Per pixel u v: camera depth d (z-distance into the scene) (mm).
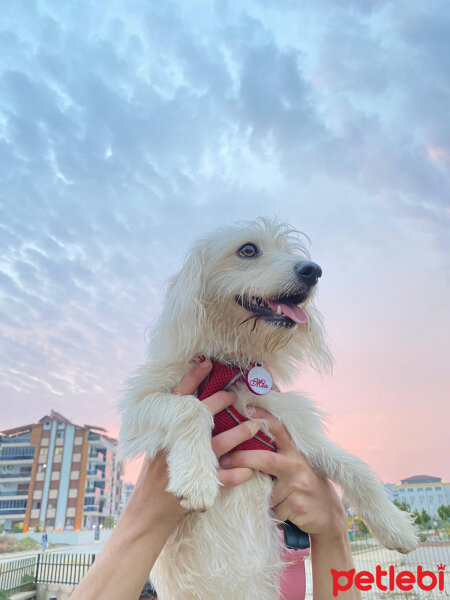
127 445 429
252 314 495
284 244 582
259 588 416
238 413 438
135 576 344
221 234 544
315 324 552
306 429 473
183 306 480
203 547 405
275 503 416
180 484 353
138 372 474
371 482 454
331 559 404
